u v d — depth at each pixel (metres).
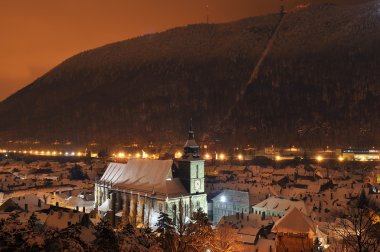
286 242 101.94
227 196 192.88
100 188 190.38
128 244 69.06
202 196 164.75
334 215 162.12
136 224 152.88
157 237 93.62
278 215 170.88
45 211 133.25
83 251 61.72
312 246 100.62
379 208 167.25
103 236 67.75
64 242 61.94
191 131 168.38
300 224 102.81
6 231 64.69
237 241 119.38
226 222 145.38
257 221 144.88
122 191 173.75
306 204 175.00
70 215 106.00
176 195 158.12
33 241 61.06
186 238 97.50
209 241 108.38
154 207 159.12
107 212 167.75
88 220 105.94
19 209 135.75
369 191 190.88
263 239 123.50
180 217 140.00
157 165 170.38
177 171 166.00
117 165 192.50
